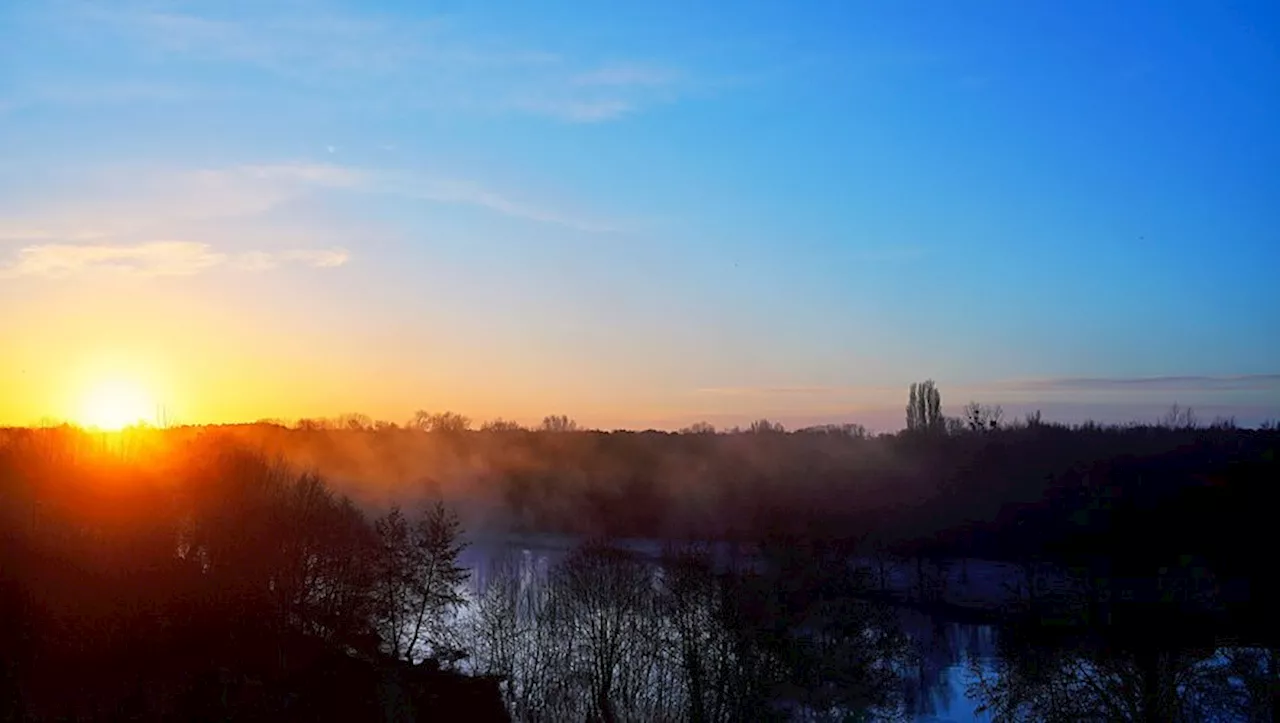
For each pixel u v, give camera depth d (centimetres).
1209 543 7719
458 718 7019
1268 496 8781
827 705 6525
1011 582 9831
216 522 8844
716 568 9069
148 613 7106
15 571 7350
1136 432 14112
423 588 8275
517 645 8488
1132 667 5831
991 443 14788
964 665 8181
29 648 6412
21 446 11650
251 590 7856
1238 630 6175
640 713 7606
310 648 7588
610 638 8188
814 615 6775
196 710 6041
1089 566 6950
